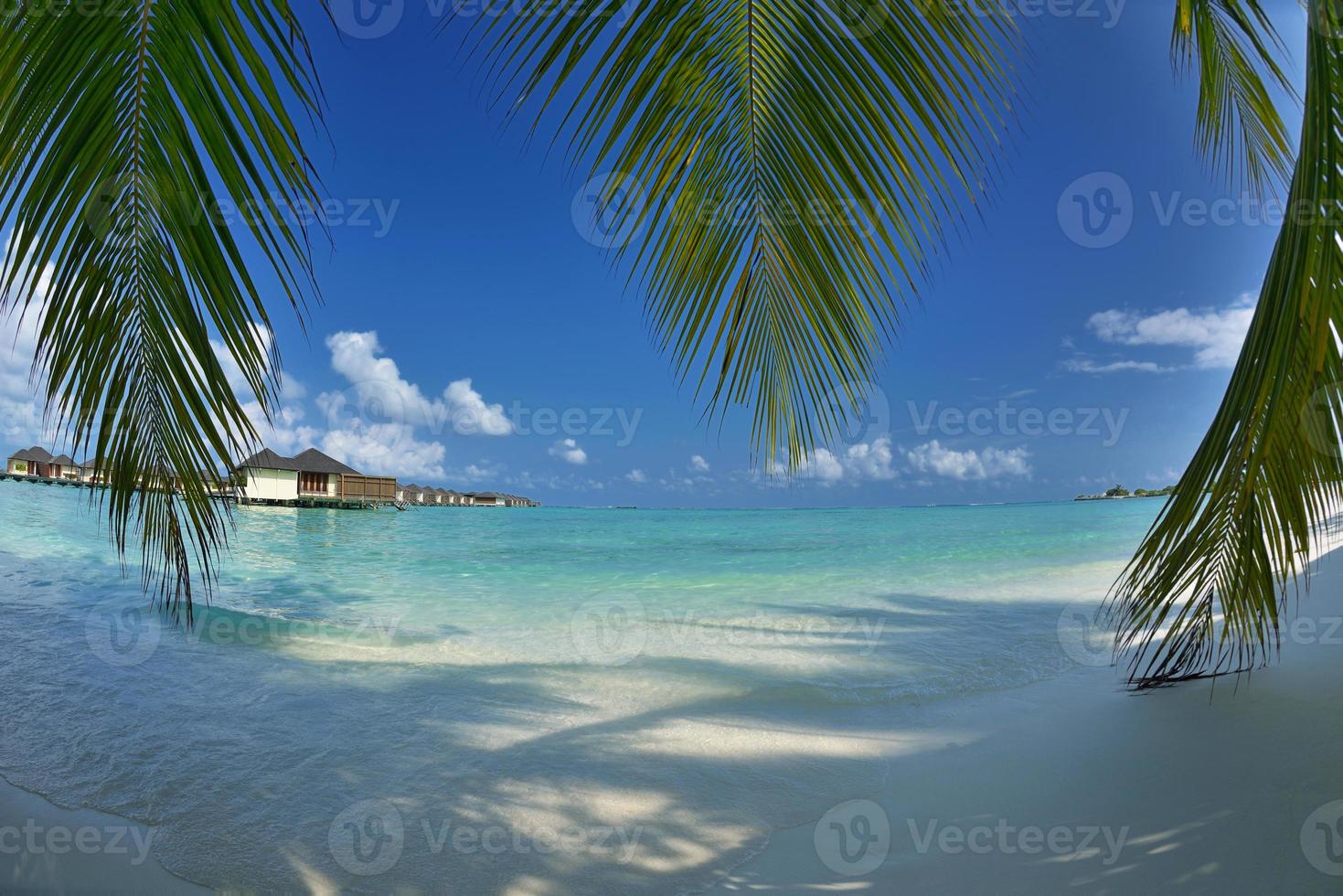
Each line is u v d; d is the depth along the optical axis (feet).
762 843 9.12
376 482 153.99
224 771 11.66
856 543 61.16
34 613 23.17
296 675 17.53
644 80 6.66
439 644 21.29
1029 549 52.54
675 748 12.69
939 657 18.94
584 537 74.95
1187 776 9.18
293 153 5.67
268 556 47.29
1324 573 21.75
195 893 8.14
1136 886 6.89
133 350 6.57
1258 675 13.07
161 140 5.94
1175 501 7.16
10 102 5.64
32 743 12.72
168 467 7.03
